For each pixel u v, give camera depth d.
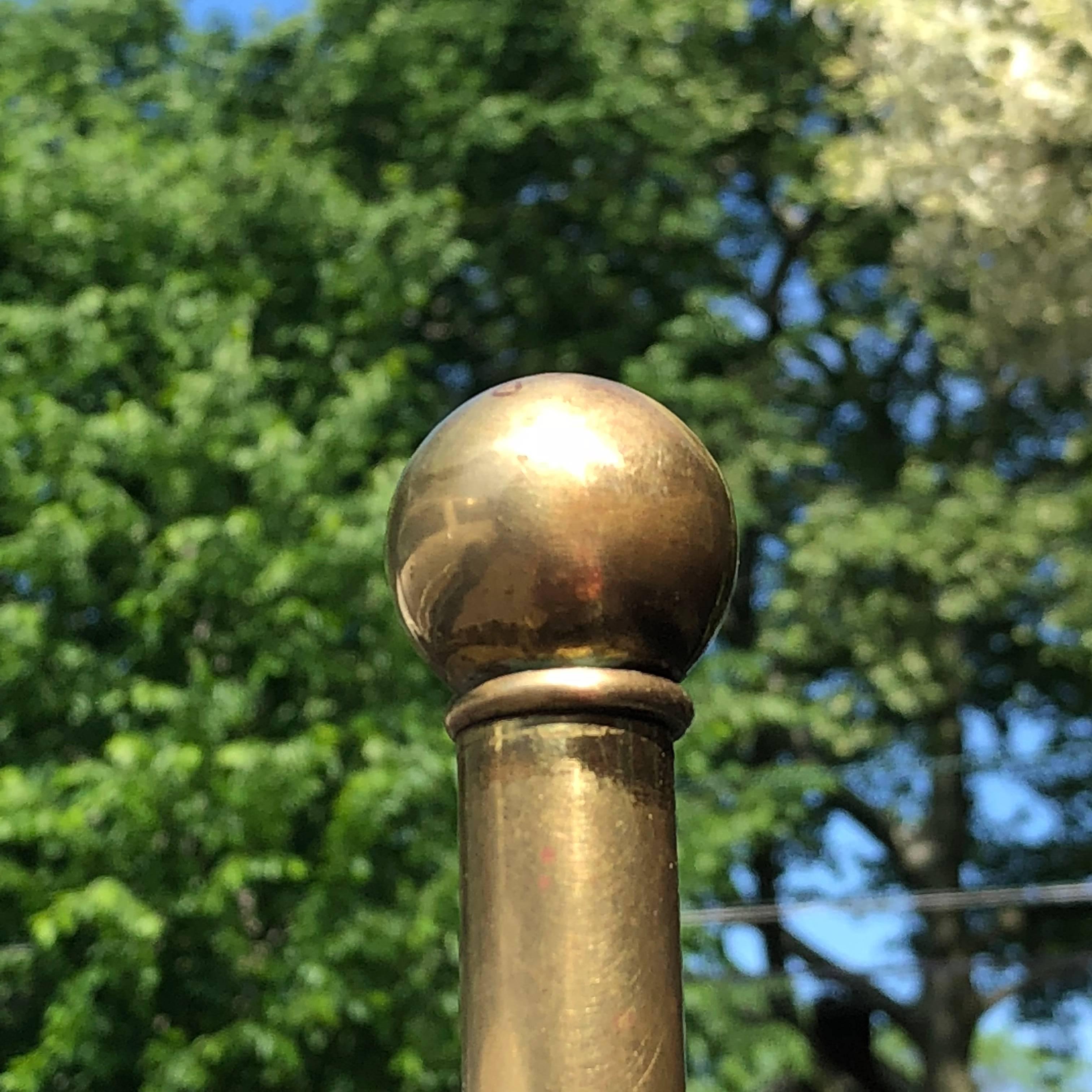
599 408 0.95
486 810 0.90
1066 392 10.98
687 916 8.10
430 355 8.98
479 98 9.94
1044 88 5.05
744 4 10.92
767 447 9.85
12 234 8.01
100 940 6.18
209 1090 6.25
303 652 6.95
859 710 10.88
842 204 10.70
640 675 0.91
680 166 10.24
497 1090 0.86
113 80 11.62
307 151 10.12
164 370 7.75
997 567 9.95
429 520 0.94
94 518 6.92
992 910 12.16
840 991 6.98
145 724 7.10
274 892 6.89
